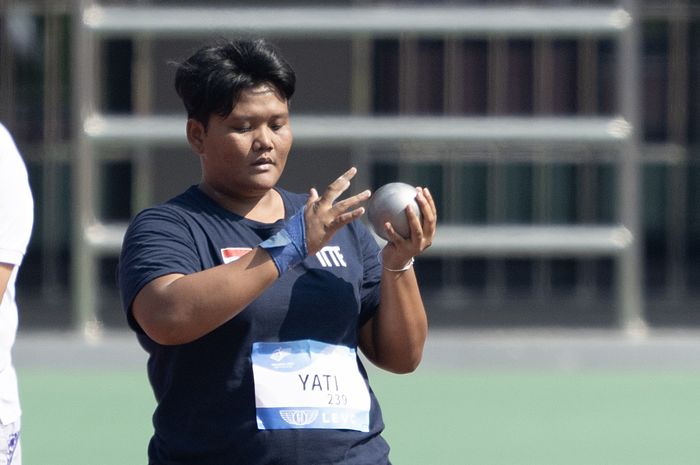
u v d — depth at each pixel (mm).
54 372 32719
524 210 43938
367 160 42562
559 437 25688
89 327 33594
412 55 42969
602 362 33844
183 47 41875
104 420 27062
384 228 11617
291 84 11406
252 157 11305
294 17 32281
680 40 43469
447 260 44156
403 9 32375
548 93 43188
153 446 11641
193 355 11234
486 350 34000
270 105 11281
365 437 11445
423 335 12172
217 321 10742
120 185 42750
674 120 43906
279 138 11422
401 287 11945
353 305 11656
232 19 32219
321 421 11180
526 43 43094
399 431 26172
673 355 33906
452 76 43031
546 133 32750
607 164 43812
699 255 44344
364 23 32375
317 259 11633
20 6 42219
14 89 42438
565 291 44156
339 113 42750
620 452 24406
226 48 11281
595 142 33094
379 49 42750
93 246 33156
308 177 42062
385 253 11906
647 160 44156
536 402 29344
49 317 41188
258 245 11289
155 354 11562
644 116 44000
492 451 24453
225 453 11180
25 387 30609
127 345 33344
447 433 26000
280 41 42344
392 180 43000
